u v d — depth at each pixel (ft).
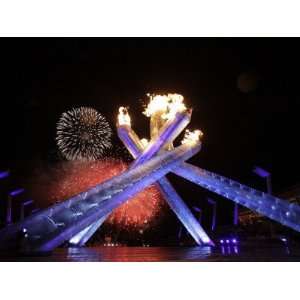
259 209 55.26
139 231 134.21
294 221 51.49
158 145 63.41
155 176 55.67
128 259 37.40
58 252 50.85
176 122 62.90
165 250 57.93
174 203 67.21
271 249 54.03
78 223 40.93
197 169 62.54
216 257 39.22
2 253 37.42
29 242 37.70
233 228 117.29
